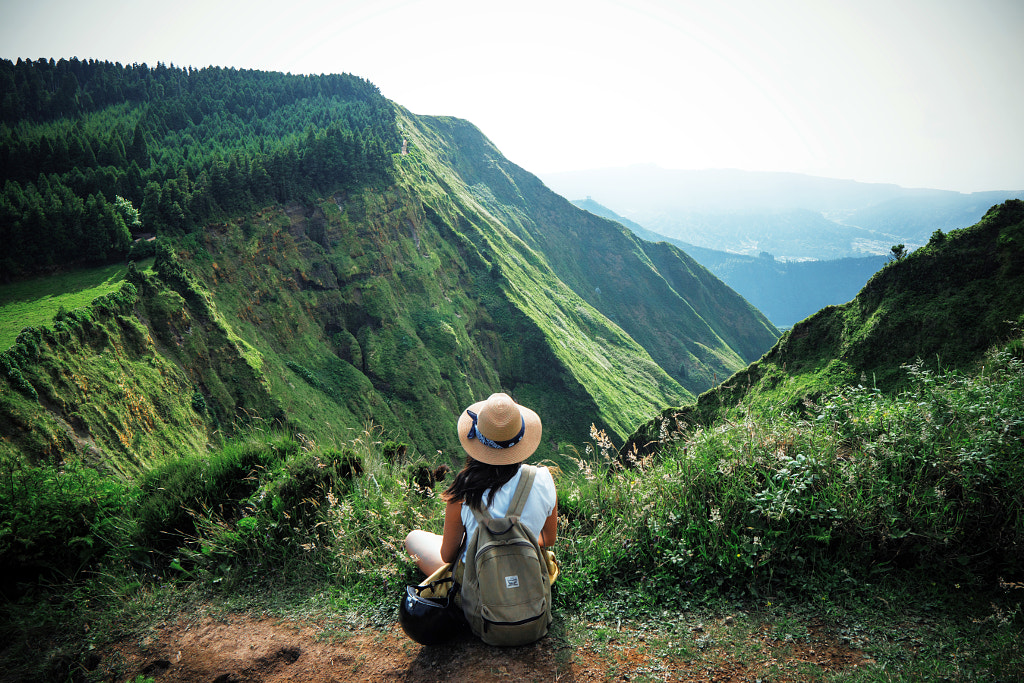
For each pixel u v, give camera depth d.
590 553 3.19
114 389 53.19
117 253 72.69
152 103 176.62
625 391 135.75
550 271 178.88
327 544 3.54
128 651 2.89
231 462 4.24
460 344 107.00
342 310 95.81
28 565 3.41
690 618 2.69
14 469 3.95
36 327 48.91
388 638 2.75
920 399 3.76
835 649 2.37
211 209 86.31
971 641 2.30
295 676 2.55
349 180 110.81
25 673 2.78
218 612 3.14
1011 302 18.47
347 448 4.37
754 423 3.79
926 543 2.79
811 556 2.91
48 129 140.88
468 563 2.40
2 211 65.00
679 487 3.43
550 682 2.31
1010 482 2.78
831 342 24.78
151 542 3.78
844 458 3.36
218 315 74.50
